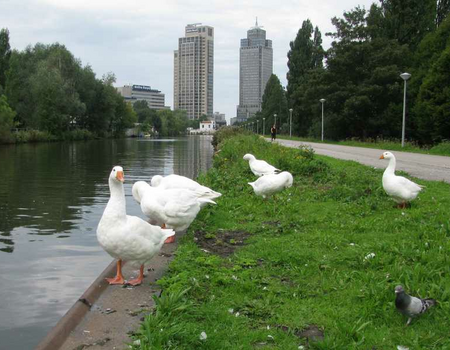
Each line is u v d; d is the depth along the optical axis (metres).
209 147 32.28
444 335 2.32
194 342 2.19
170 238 4.15
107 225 3.08
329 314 2.55
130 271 3.43
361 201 5.72
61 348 2.31
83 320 2.62
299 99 37.06
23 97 38.19
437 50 26.02
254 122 68.31
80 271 4.33
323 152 16.47
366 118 29.97
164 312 2.43
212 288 2.90
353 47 29.28
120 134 55.53
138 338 2.29
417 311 2.42
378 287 2.76
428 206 5.36
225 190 6.97
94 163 17.19
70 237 5.68
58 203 8.18
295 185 7.48
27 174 12.99
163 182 5.03
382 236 4.10
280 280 3.09
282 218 5.03
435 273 2.97
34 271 4.32
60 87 36.94
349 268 3.30
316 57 43.16
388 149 18.69
